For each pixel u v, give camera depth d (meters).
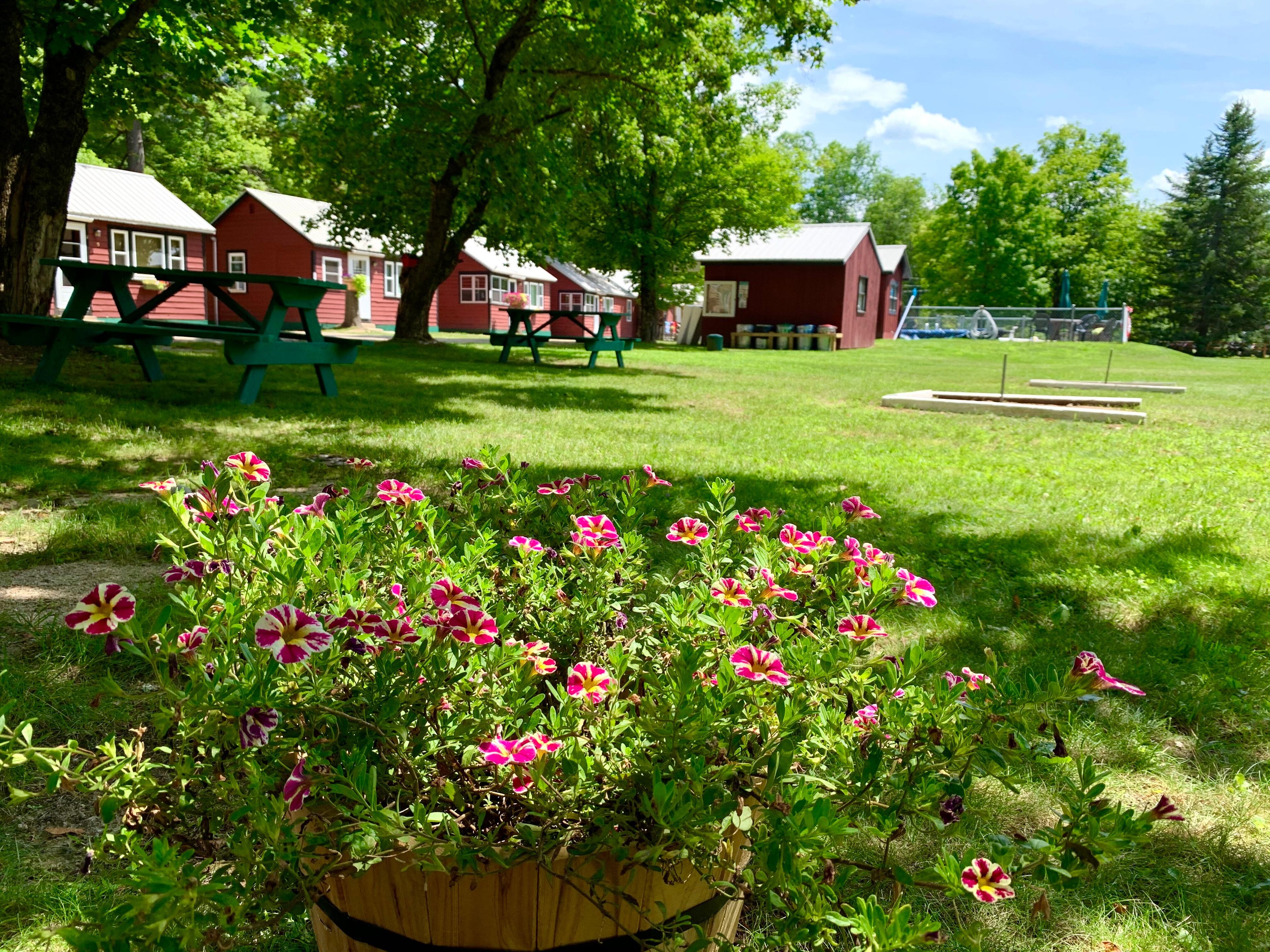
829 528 2.27
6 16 10.38
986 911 2.01
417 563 2.02
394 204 21.22
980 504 6.19
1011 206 58.25
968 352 33.28
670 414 10.86
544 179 18.78
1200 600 4.14
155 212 29.42
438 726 1.48
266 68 16.50
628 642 1.96
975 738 1.57
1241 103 59.22
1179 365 30.11
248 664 1.38
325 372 10.20
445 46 19.59
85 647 2.93
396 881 1.36
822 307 35.22
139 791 1.43
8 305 10.90
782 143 52.09
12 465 5.71
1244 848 2.31
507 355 18.47
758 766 1.44
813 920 1.33
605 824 1.34
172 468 5.91
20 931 1.78
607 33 16.81
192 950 1.14
